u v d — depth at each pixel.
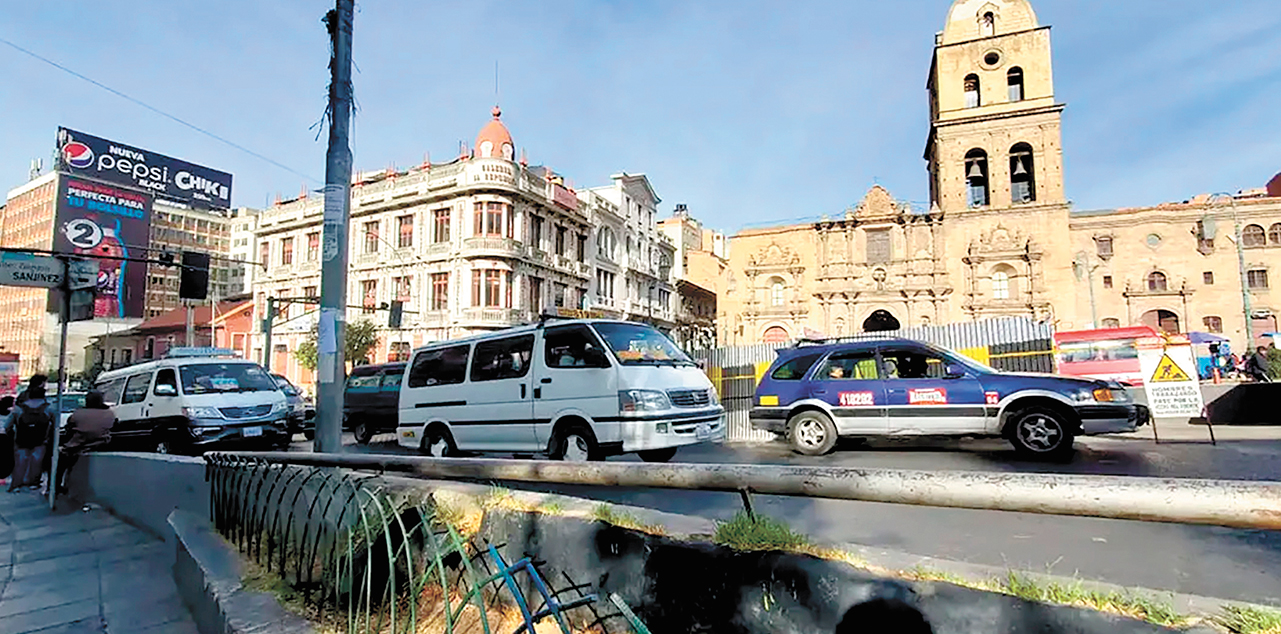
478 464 2.68
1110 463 7.18
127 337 52.88
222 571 3.49
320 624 2.72
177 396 10.93
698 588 1.78
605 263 41.78
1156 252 37.59
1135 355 21.14
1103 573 3.42
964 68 38.50
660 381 7.39
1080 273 38.59
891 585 1.49
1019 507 1.34
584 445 7.33
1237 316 35.81
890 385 8.39
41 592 4.33
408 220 34.78
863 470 1.59
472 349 8.83
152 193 54.75
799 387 8.97
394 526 2.78
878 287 38.56
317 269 36.41
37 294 68.44
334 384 5.73
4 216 77.62
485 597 2.42
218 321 42.97
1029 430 7.66
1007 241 36.44
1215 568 3.42
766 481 1.75
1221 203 36.84
